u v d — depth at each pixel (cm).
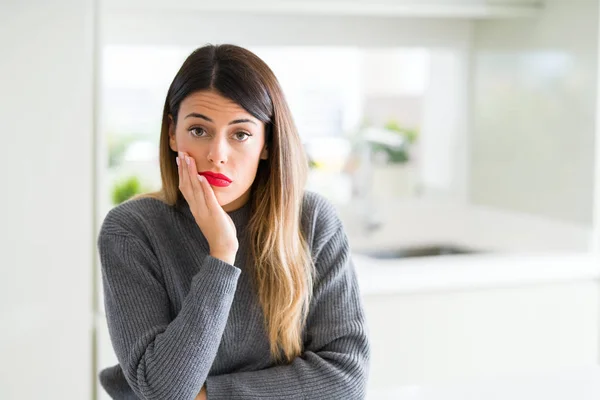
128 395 137
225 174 122
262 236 130
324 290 136
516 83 310
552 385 148
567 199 287
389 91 327
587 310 267
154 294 124
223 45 125
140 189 295
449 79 335
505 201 319
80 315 219
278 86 126
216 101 120
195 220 130
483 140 330
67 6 211
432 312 247
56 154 214
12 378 216
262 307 130
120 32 281
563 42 286
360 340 134
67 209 216
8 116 210
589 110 276
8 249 213
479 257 271
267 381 125
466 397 142
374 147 326
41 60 211
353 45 309
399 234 329
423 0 287
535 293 260
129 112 293
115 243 125
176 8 267
